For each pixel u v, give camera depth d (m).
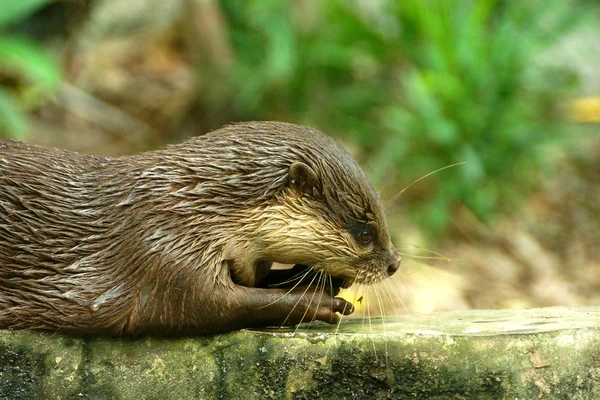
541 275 14.64
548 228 16.22
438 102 15.49
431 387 6.68
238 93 17.33
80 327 6.77
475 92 15.65
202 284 6.66
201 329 6.80
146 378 6.85
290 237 7.09
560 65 19.08
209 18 17.16
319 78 17.53
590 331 6.84
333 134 16.94
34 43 15.85
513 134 15.61
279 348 6.78
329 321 7.05
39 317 6.79
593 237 16.11
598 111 17.94
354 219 7.21
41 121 16.58
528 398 6.66
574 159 18.47
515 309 8.29
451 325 7.22
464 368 6.66
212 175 6.92
